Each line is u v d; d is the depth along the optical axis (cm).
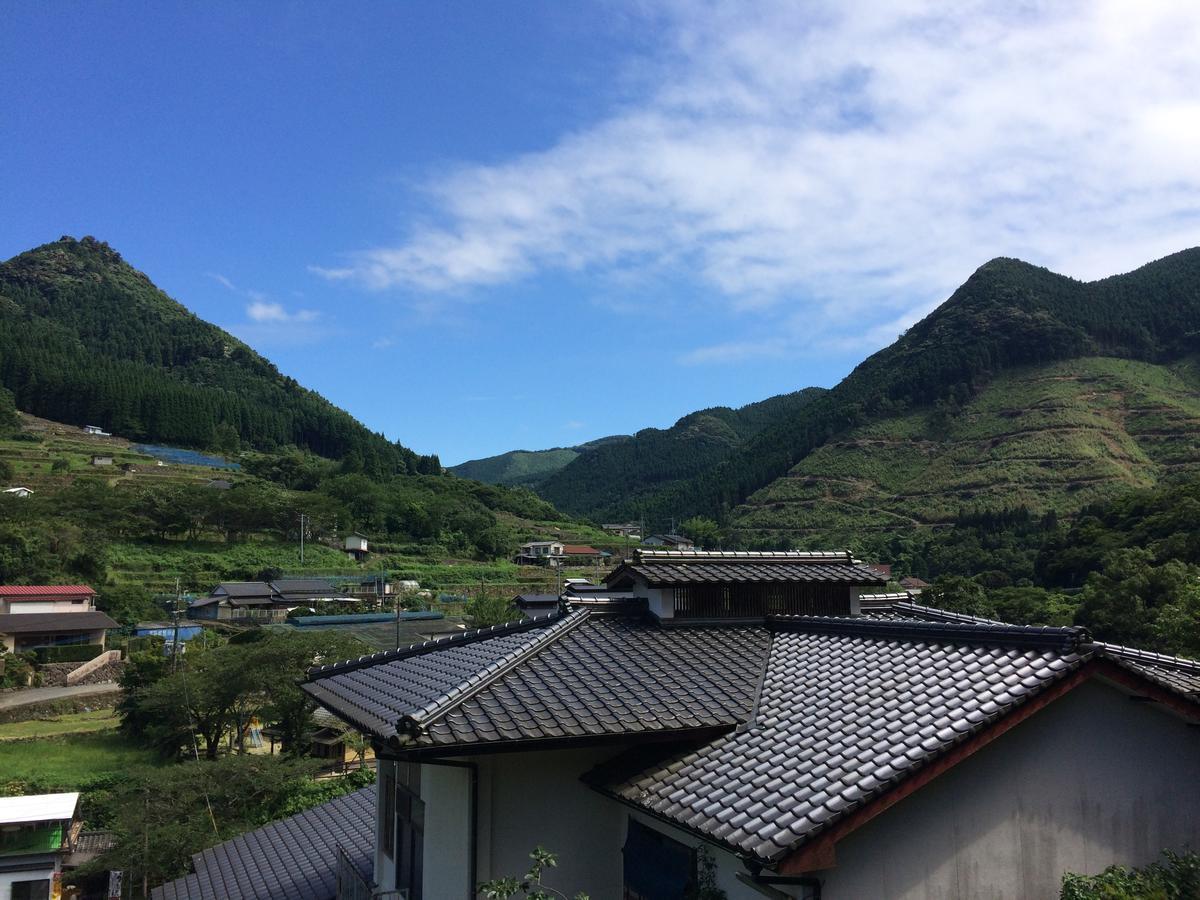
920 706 623
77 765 3506
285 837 1466
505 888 580
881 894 534
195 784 2767
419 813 817
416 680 861
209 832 2639
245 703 3934
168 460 10888
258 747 4225
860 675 733
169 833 2566
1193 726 659
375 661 1030
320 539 8875
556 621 939
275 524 8594
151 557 7269
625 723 669
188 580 6988
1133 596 4075
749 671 819
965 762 573
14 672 4641
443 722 636
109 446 10869
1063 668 581
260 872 1314
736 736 689
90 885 2789
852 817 512
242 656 3797
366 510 9775
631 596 973
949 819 562
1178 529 5516
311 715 3844
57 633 5050
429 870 765
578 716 671
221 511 8006
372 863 1104
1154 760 637
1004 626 685
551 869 690
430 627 5684
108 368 13975
